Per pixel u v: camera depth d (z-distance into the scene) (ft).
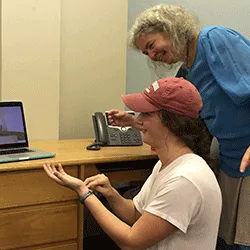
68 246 6.73
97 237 9.58
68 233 6.67
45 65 8.23
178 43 6.23
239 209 6.43
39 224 6.40
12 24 7.84
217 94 6.23
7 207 6.12
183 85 4.64
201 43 6.24
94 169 6.84
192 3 8.65
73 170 6.61
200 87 6.47
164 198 4.41
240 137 6.20
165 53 6.37
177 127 4.67
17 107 7.10
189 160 4.61
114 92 9.39
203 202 4.42
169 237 4.54
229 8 7.98
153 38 6.26
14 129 7.00
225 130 6.28
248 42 6.31
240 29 7.80
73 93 8.88
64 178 4.90
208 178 4.51
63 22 8.56
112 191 5.28
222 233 6.74
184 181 4.39
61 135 8.86
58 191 6.48
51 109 8.39
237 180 6.43
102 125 7.86
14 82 8.00
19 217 6.23
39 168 6.27
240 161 6.32
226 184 6.59
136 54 9.53
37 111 8.27
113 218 4.67
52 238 6.54
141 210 5.28
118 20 9.21
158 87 4.66
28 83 8.13
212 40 6.17
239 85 5.83
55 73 8.34
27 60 8.05
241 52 6.00
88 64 8.98
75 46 8.77
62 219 6.59
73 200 6.65
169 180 4.47
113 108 9.43
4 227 6.13
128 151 7.38
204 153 4.95
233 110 6.14
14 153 6.61
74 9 8.66
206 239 4.61
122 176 7.24
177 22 6.18
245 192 6.36
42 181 6.33
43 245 6.52
